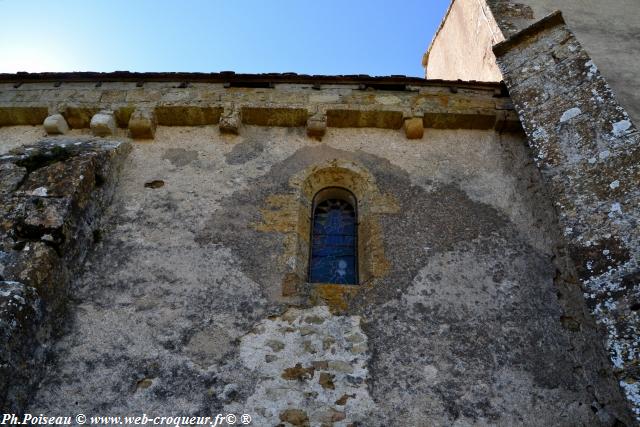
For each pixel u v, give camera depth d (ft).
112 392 14.56
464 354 15.67
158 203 19.71
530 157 21.81
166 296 16.78
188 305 16.55
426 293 17.10
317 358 15.37
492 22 29.01
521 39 21.98
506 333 16.25
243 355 15.38
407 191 20.38
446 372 15.24
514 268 17.99
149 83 24.09
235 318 16.24
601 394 15.01
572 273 17.87
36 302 14.83
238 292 16.92
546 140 18.15
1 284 14.49
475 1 32.14
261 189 20.27
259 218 19.22
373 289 17.13
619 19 29.17
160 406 14.32
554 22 21.53
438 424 14.19
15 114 23.03
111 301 16.65
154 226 18.92
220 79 23.82
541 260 18.30
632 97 23.62
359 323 16.22
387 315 16.46
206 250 18.13
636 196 15.23
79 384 14.69
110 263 17.72
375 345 15.72
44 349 14.96
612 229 14.97
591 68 19.02
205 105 22.50
